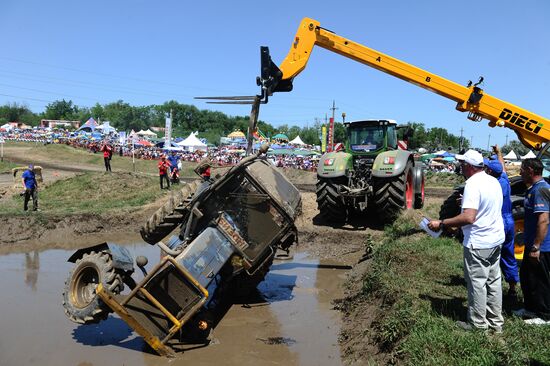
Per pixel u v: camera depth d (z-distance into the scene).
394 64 8.30
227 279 6.27
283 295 7.31
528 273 4.56
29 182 12.76
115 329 5.84
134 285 5.64
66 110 116.31
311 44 8.09
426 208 11.44
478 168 4.26
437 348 3.95
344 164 10.26
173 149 41.88
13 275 8.15
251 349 5.31
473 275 4.22
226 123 101.50
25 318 6.11
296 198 6.44
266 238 6.16
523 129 7.98
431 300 5.04
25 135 54.97
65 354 5.09
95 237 11.64
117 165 33.81
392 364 4.16
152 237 7.27
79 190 16.78
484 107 8.12
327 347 5.34
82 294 5.54
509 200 5.17
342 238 10.33
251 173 6.09
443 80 8.22
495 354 3.81
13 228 11.02
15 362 4.86
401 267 6.40
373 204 10.92
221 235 5.71
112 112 107.06
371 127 10.96
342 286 7.69
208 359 5.04
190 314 5.12
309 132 89.12
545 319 4.48
